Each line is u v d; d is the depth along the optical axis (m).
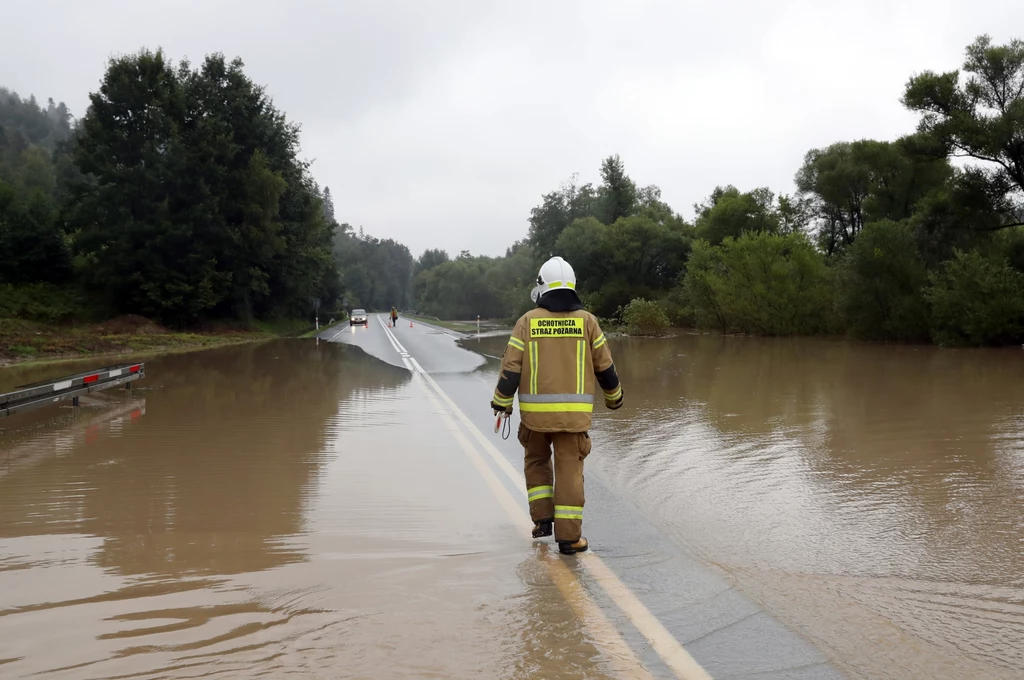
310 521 5.25
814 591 3.92
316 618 3.46
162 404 12.06
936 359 21.03
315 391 14.16
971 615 3.59
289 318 60.84
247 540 4.76
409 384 15.73
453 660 3.03
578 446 4.62
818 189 46.12
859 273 29.81
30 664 2.97
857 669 3.00
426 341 36.75
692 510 5.71
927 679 2.92
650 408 11.52
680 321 47.84
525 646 3.18
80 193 43.75
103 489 6.21
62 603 3.63
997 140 26.17
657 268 56.97
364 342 35.81
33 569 4.15
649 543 4.84
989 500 5.95
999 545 4.75
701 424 9.93
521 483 6.55
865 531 5.09
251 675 2.89
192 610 3.55
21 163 103.56
